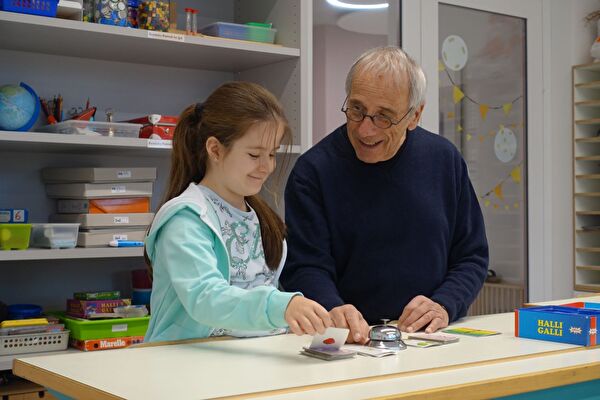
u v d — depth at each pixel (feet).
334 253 6.46
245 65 9.70
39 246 7.90
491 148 12.79
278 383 3.58
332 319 4.97
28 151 8.77
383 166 6.40
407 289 6.38
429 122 11.85
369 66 5.90
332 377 3.72
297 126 9.11
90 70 9.20
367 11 11.19
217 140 5.11
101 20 7.97
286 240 6.38
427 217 6.39
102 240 8.19
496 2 12.72
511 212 13.14
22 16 7.35
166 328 4.97
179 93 9.83
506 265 13.08
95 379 3.70
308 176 6.51
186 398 3.28
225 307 4.40
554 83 13.65
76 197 8.32
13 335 7.59
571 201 13.87
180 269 4.62
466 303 6.12
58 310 8.92
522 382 3.81
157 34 8.13
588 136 13.94
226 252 4.93
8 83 8.68
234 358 4.25
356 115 5.99
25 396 7.63
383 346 4.63
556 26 13.66
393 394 3.36
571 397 4.18
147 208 8.59
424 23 11.78
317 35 10.79
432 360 4.22
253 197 5.57
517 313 5.14
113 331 8.07
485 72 12.64
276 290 4.42
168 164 9.74
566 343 4.86
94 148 8.44
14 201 8.73
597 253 13.97
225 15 10.17
